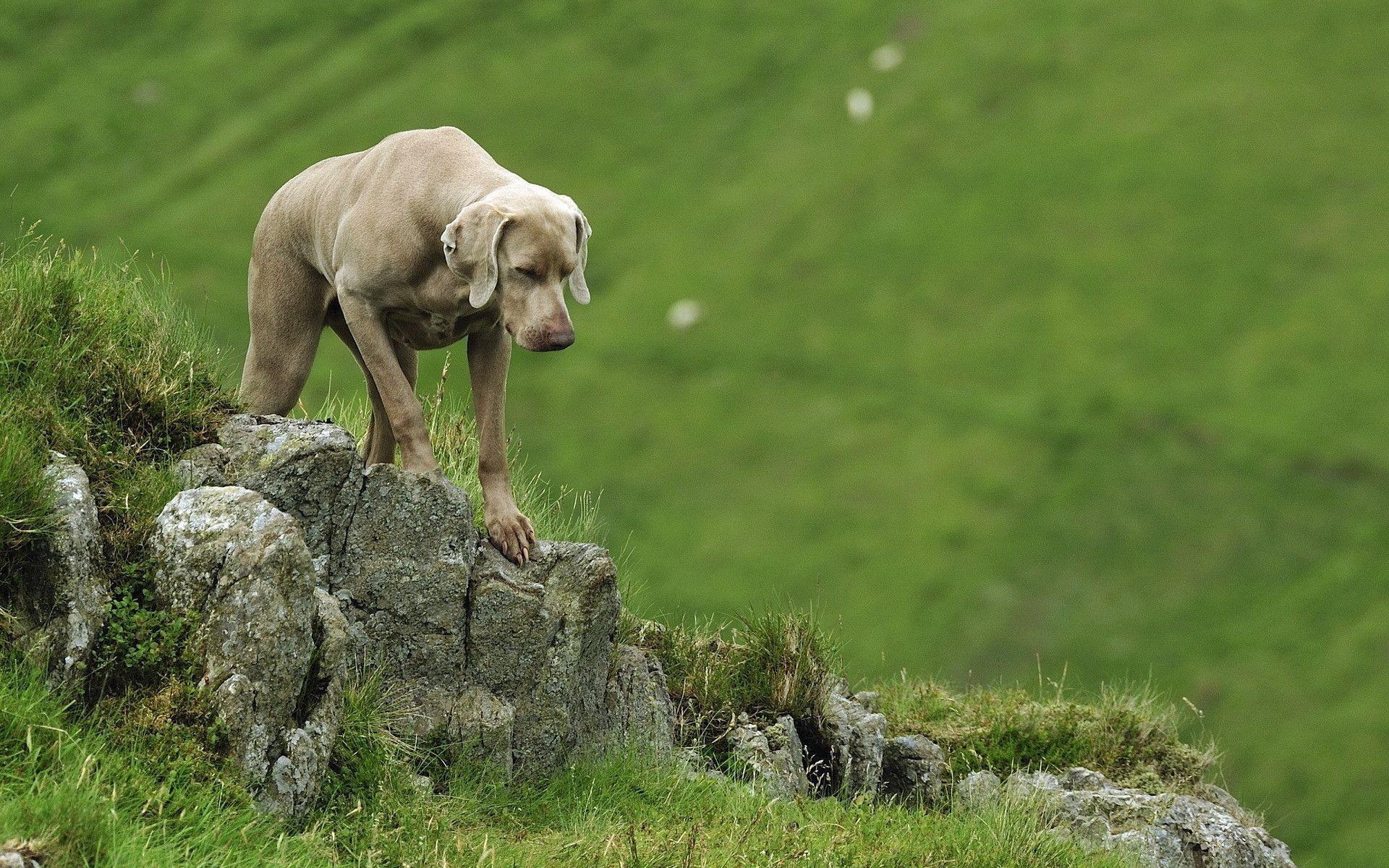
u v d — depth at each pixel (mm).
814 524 32375
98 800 4059
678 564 31328
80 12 49094
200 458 5359
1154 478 32531
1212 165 40469
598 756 6094
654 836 5289
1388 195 38625
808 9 50375
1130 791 7043
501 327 6043
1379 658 26734
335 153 43000
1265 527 30812
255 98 45969
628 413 36188
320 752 4809
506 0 51156
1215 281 37375
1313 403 33875
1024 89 45094
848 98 46156
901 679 9086
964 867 5480
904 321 38031
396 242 5645
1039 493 32688
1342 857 22578
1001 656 28266
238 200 40781
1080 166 41156
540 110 46219
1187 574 29688
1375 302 35656
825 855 5195
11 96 44812
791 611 7477
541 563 6027
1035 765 7797
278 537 4707
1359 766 24188
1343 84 42531
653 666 6719
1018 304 38312
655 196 43469
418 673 5625
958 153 42906
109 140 43438
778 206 41781
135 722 4480
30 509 4566
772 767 6590
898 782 7328
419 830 4938
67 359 5297
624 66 48562
